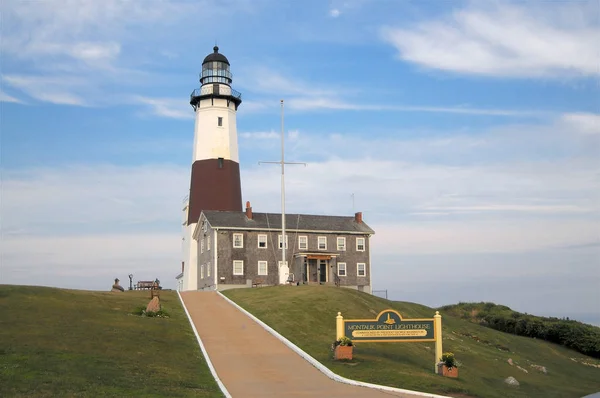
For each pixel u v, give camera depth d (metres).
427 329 30.94
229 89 88.44
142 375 25.38
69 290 49.34
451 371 30.23
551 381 41.88
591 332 59.62
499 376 39.50
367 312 47.31
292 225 77.00
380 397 23.30
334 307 46.56
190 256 84.56
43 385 21.80
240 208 88.00
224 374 27.83
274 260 75.06
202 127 87.62
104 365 26.33
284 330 38.59
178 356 30.59
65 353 27.83
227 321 42.31
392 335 30.80
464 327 57.03
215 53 89.75
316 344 34.75
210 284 73.81
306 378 27.12
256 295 54.09
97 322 36.56
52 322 34.97
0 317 35.16
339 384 25.92
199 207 85.00
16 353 26.81
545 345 58.09
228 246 73.50
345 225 79.94
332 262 77.06
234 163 87.81
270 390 24.62
